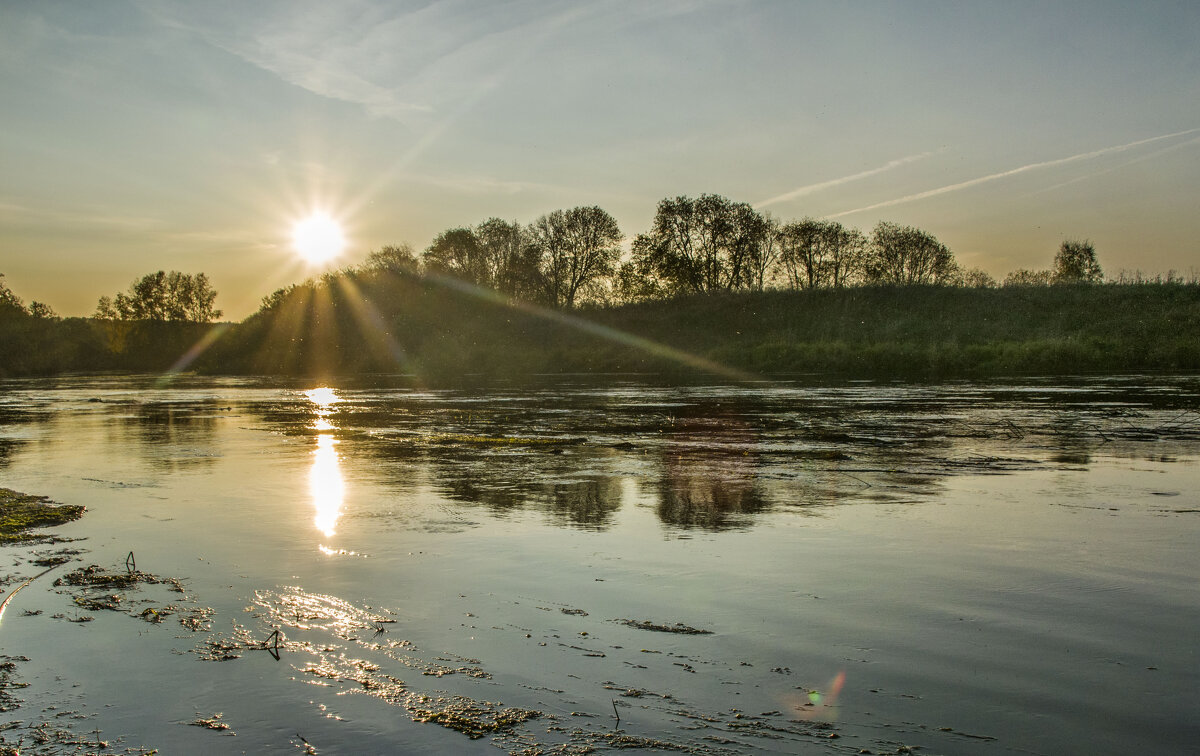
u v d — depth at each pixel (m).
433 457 14.68
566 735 4.32
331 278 71.19
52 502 10.68
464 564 7.57
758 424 19.59
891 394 29.08
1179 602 6.32
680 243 83.06
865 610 6.21
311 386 42.88
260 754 4.17
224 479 12.47
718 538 8.43
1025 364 44.72
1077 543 8.07
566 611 6.27
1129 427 17.86
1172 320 52.19
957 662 5.22
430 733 4.37
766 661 5.27
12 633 5.93
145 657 5.46
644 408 24.89
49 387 46.22
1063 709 4.56
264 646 5.63
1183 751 4.10
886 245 84.31
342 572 7.36
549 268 89.06
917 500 10.27
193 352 85.12
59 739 4.38
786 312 65.94
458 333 67.00
